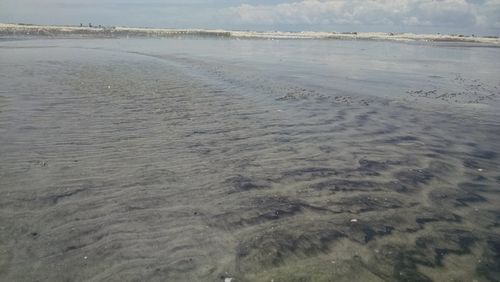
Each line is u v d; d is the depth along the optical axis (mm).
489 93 20266
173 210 6684
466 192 7773
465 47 81250
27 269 5012
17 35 69750
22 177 7793
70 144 9867
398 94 19031
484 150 10438
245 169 8656
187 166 8711
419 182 8195
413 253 5641
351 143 10766
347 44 87188
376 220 6543
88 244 5598
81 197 7039
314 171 8641
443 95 19141
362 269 5242
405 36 145750
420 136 11633
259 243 5754
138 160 8984
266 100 16438
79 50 41406
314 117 13625
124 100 15422
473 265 5422
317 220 6492
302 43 86438
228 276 5008
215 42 75750
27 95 15438
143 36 93938
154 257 5348
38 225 6055
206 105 15062
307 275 5078
